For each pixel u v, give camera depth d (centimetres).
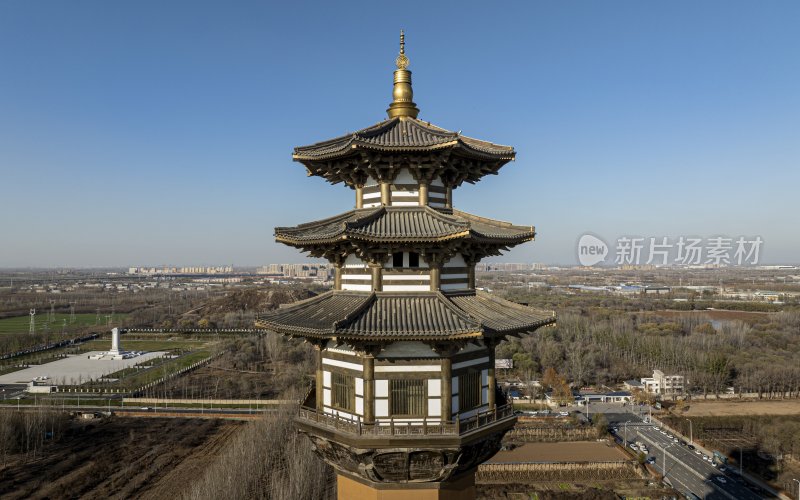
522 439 13325
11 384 18125
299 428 3098
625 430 13688
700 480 11231
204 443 12619
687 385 17275
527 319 3055
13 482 10331
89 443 12588
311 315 3034
